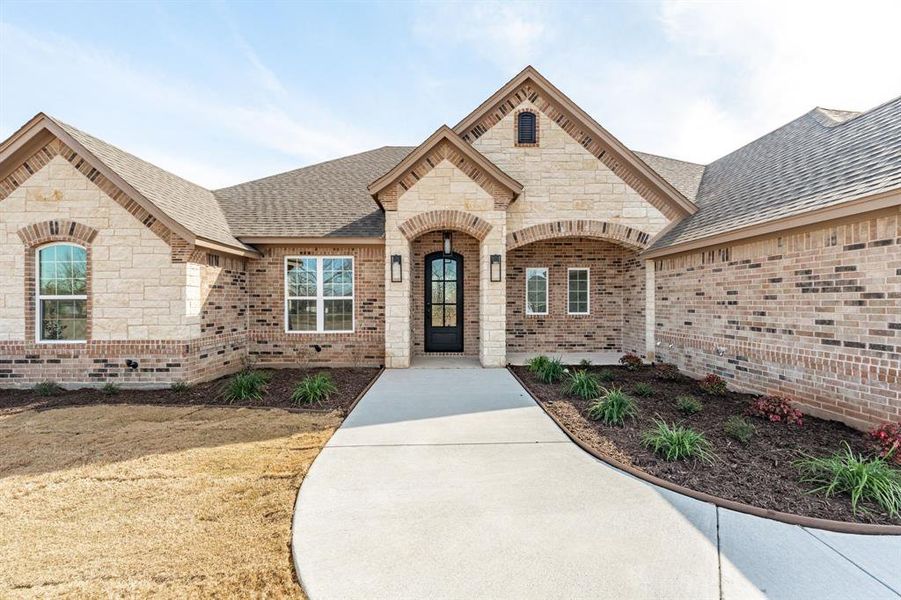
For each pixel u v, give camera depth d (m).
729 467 4.67
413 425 6.27
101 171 8.71
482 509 3.85
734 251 8.38
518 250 13.85
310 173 14.96
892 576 2.95
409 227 10.75
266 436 5.87
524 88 11.53
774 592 2.79
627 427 6.07
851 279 5.97
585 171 11.55
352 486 4.32
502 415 6.75
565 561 3.11
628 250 13.05
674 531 3.48
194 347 9.27
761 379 7.68
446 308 13.23
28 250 9.00
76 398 8.16
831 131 9.20
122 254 9.04
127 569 3.06
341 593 2.79
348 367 11.39
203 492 4.23
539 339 13.85
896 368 5.38
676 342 10.47
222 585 2.89
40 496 4.16
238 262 11.17
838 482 4.09
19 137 8.64
